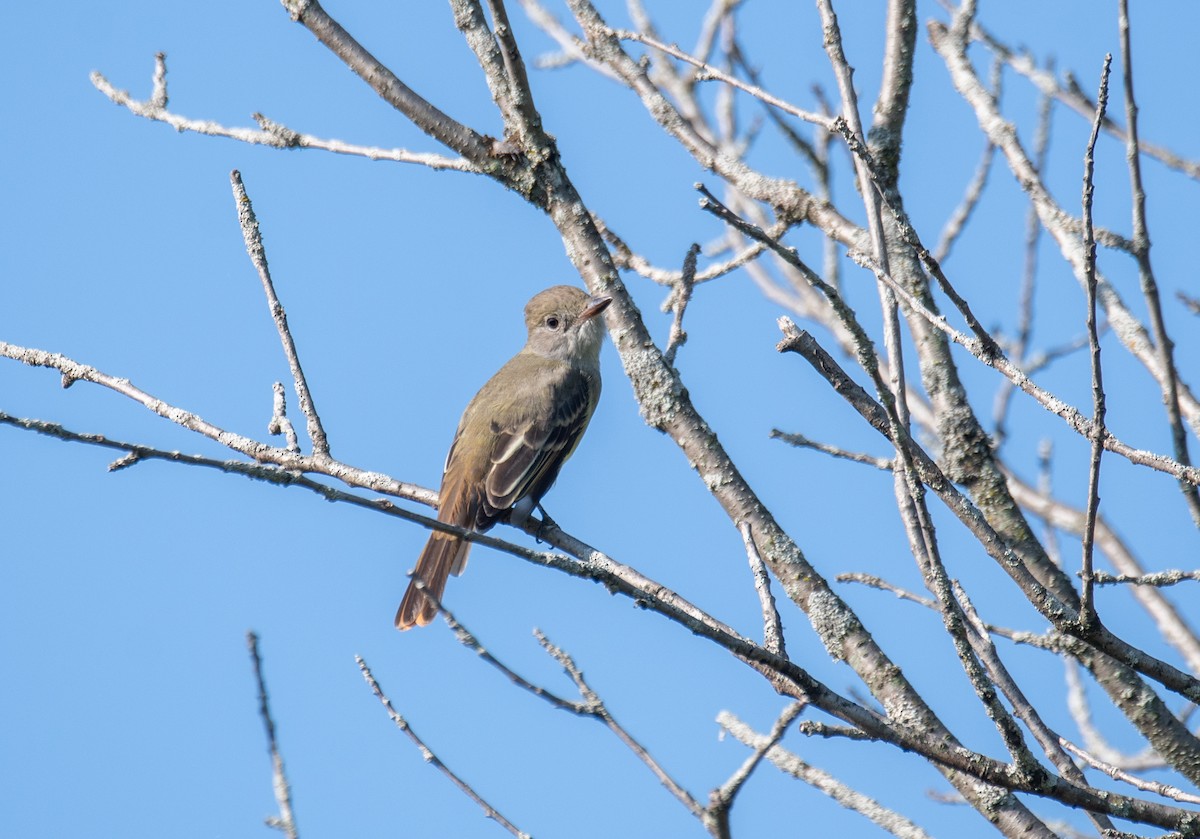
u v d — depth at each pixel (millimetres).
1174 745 9820
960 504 8445
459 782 8344
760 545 10242
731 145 14602
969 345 8086
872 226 9359
